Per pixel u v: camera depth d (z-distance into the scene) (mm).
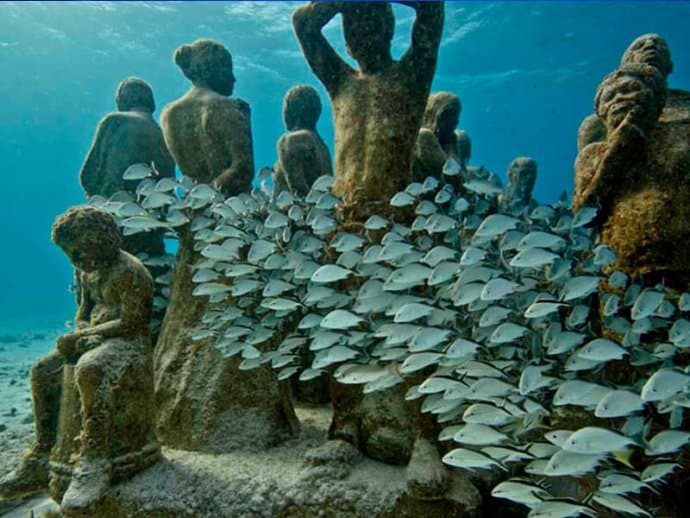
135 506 1591
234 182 2227
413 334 1574
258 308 2115
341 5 1950
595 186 1831
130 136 2535
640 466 1404
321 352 1812
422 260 1771
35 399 1946
